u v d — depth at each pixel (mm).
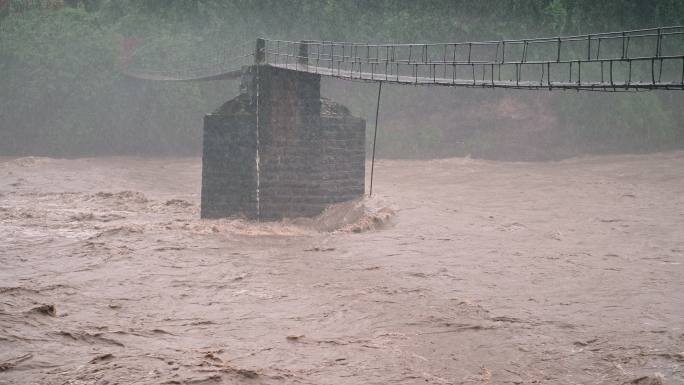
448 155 165250
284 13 194875
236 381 31656
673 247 60406
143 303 45719
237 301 46344
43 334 37750
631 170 121750
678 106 172750
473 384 32438
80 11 195750
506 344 37562
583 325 40219
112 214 86438
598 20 184000
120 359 34094
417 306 44625
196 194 111188
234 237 70312
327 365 34562
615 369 33812
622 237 64938
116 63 182250
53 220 80000
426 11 190875
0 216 81938
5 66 180125
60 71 179125
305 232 76562
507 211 80812
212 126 84125
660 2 180125
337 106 86125
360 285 50062
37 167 141375
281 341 38156
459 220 74438
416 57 188000
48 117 179500
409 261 56938
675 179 107062
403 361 35281
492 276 51812
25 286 49219
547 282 49812
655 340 37375
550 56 181250
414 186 109125
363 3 193875
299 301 46250
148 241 66375
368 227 72625
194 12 198875
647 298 45219
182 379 31391
